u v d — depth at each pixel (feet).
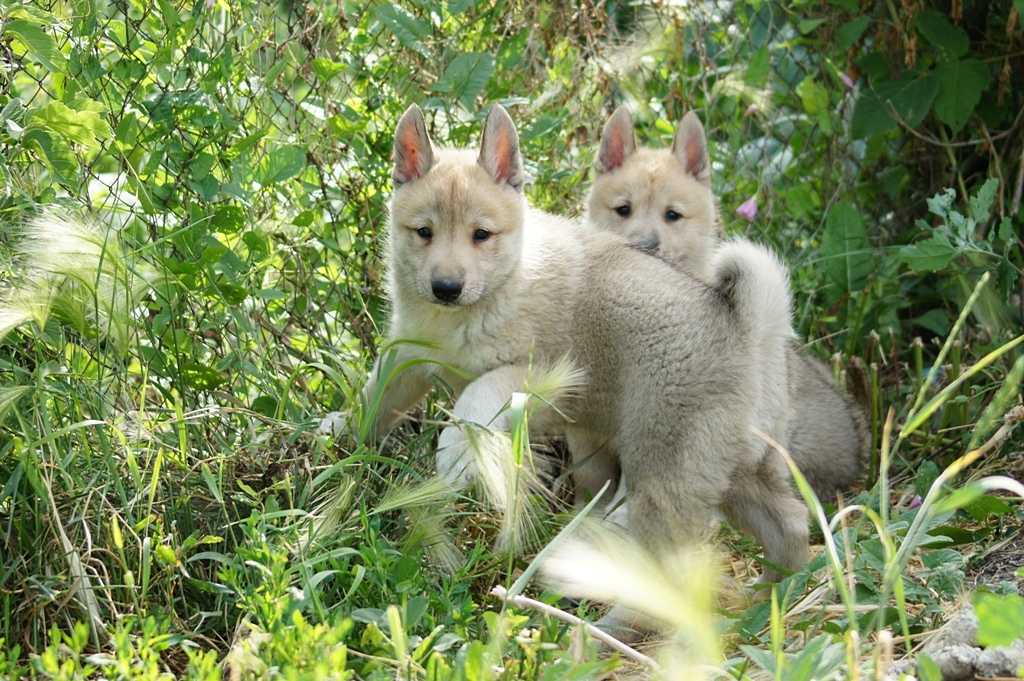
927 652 12.12
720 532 17.03
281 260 17.83
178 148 16.31
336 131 18.12
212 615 12.96
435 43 19.69
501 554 14.29
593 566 10.99
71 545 12.74
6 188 14.80
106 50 16.58
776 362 15.60
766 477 15.58
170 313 15.30
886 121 22.03
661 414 15.34
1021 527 15.76
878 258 22.16
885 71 22.80
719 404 15.05
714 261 15.80
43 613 12.56
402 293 16.93
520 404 13.03
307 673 10.21
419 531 13.60
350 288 18.85
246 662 10.71
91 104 14.76
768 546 15.60
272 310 17.83
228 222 16.22
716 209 23.80
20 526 13.28
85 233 13.75
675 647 12.14
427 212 16.48
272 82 17.39
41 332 14.02
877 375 19.98
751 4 23.86
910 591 13.21
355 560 14.08
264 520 13.37
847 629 12.53
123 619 11.97
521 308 16.46
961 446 18.67
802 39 23.82
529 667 11.17
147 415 15.11
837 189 23.31
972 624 12.09
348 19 19.01
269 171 16.78
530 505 14.73
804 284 22.09
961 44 21.66
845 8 23.11
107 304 13.97
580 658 11.04
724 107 24.77
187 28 16.30
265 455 15.15
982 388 19.19
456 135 19.24
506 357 16.49
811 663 10.50
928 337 22.56
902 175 23.50
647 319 15.74
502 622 10.99
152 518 13.55
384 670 11.53
